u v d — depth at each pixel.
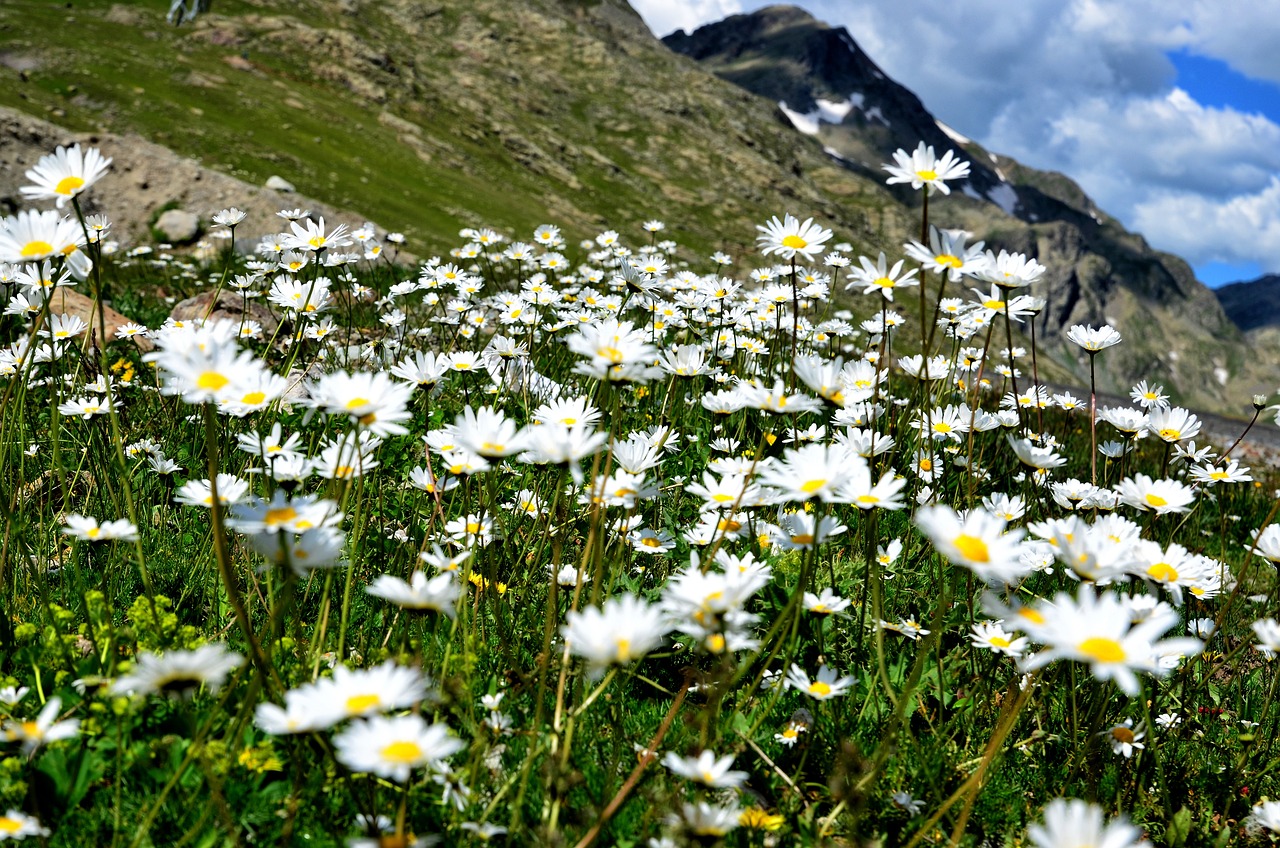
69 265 0.60
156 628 0.58
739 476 0.69
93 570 0.76
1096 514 0.72
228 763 0.49
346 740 0.40
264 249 1.01
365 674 0.43
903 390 1.13
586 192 21.80
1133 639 0.41
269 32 18.88
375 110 18.03
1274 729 0.68
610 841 0.52
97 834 0.49
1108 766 0.63
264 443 0.63
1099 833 0.34
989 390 1.29
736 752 0.55
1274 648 0.56
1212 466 0.84
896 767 0.59
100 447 0.83
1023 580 0.76
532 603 0.70
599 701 0.60
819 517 0.53
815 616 0.65
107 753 0.52
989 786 0.59
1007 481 1.07
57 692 0.55
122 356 1.26
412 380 0.72
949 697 0.65
